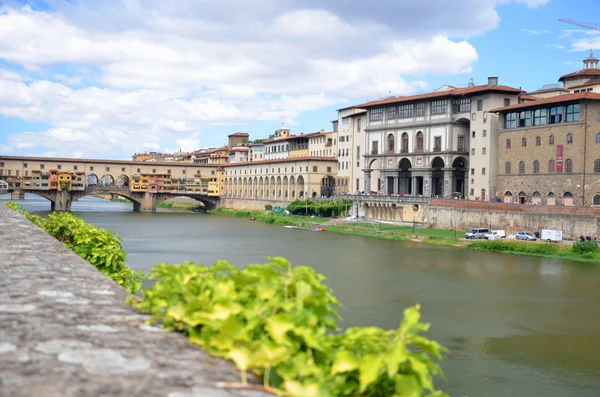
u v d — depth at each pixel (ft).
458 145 388.37
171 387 15.46
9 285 28.27
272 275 23.06
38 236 53.36
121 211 583.58
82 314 23.07
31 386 14.57
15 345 18.13
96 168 603.26
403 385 18.45
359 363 17.98
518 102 368.68
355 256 254.27
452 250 281.54
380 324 131.13
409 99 410.52
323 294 21.83
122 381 15.57
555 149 319.06
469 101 378.73
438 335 124.67
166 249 270.87
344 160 517.55
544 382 97.25
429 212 373.61
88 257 66.03
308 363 17.52
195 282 23.26
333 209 460.55
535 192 330.95
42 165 579.48
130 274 68.80
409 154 417.69
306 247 288.51
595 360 109.60
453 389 92.38
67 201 570.05
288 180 549.54
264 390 16.20
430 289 176.96
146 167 627.05
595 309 153.28
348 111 512.22
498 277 201.46
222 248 279.08
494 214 324.39
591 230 275.18
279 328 18.40
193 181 636.07
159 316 22.49
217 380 16.48
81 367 16.47
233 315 19.11
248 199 588.91
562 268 224.33
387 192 443.73
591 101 305.32
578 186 306.14
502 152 353.72
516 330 130.31
